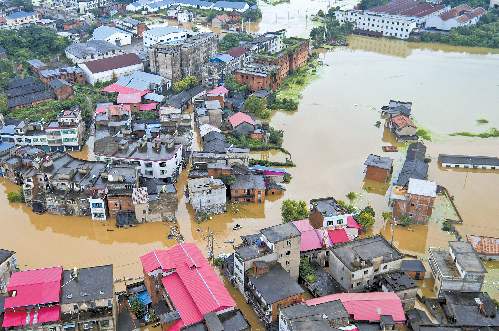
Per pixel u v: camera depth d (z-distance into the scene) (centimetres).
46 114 18562
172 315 9250
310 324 8512
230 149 14600
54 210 13362
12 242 12250
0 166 15038
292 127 18888
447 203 13950
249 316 9912
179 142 16100
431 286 10762
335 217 11975
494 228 12875
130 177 13250
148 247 12119
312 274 10656
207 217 13275
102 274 9438
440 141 17725
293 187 14750
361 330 8825
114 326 9056
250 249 10269
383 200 14162
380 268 10294
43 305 8731
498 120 19450
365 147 17262
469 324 9244
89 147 17188
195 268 10056
